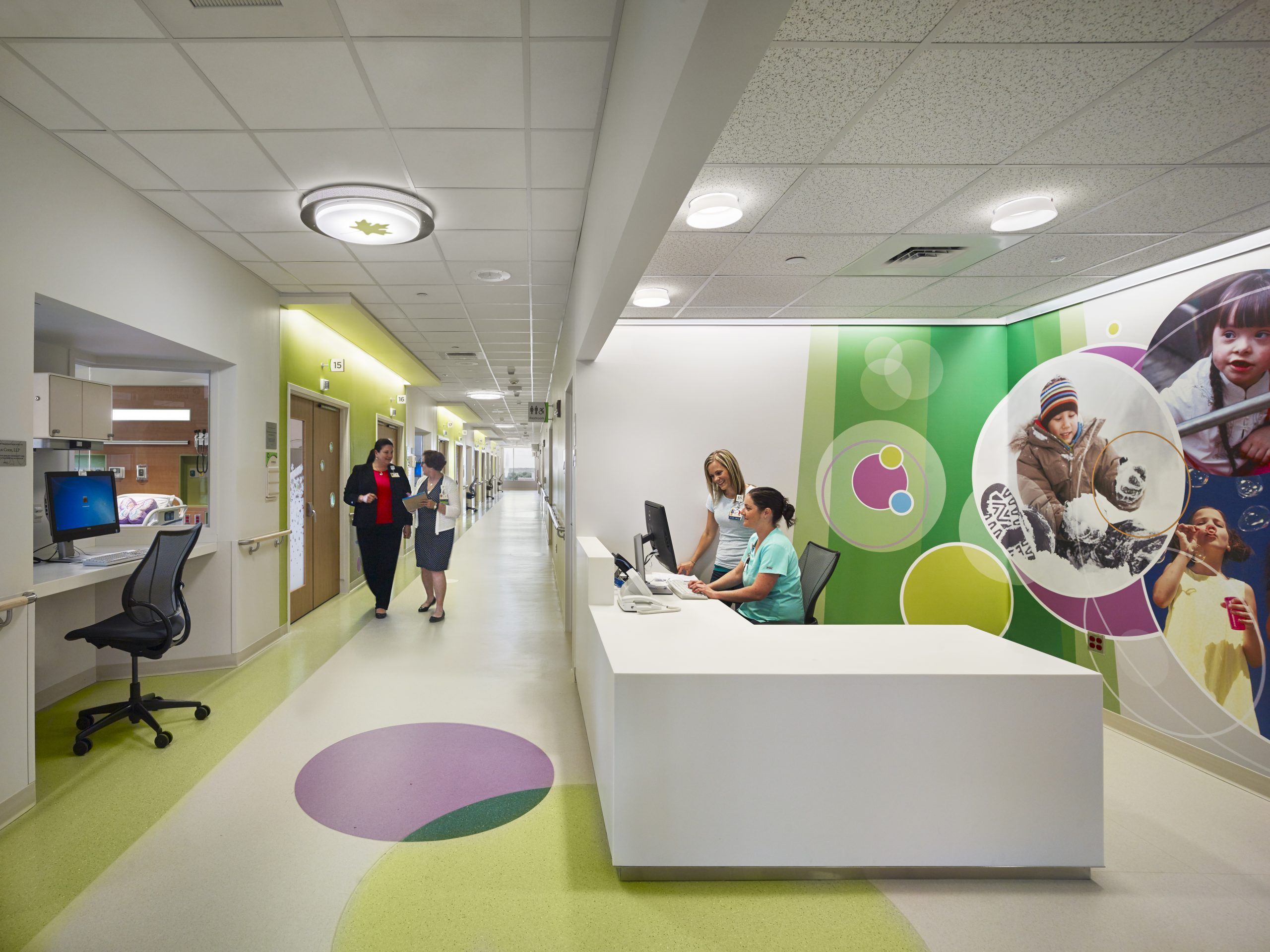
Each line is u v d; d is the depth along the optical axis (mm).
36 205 2666
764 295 4367
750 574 3449
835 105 2145
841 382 5086
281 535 5031
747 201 2918
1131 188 2758
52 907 2016
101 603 4109
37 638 3645
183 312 3766
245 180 3191
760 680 2131
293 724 3500
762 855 2143
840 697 2148
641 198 1924
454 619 6047
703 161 1708
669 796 2127
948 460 5105
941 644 2504
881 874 2195
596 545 3982
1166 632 3699
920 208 2977
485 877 2195
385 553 6062
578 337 4375
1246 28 1745
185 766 2988
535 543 12305
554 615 6234
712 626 2764
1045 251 3512
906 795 2166
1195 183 2705
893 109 2164
